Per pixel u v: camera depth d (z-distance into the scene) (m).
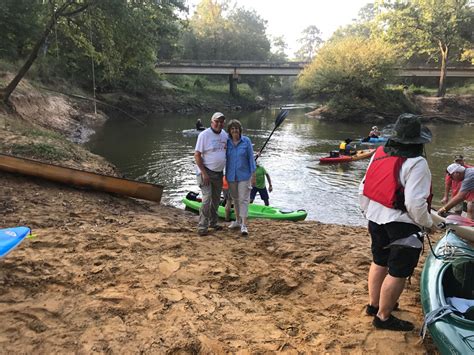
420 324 3.52
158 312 3.56
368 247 5.60
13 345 3.05
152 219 6.53
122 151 17.22
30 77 23.28
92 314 3.50
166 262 4.61
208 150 5.71
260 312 3.72
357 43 39.50
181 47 54.75
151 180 12.44
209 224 6.21
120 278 4.20
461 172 6.08
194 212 8.39
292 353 3.09
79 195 7.17
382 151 3.26
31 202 6.38
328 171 14.24
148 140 20.45
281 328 3.45
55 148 9.83
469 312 3.25
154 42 19.02
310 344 3.23
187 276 4.34
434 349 3.19
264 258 5.08
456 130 29.67
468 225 4.52
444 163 16.22
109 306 3.61
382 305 3.31
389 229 3.15
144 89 40.22
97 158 10.98
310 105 57.91
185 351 3.05
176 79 52.59
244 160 5.86
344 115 36.56
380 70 37.91
